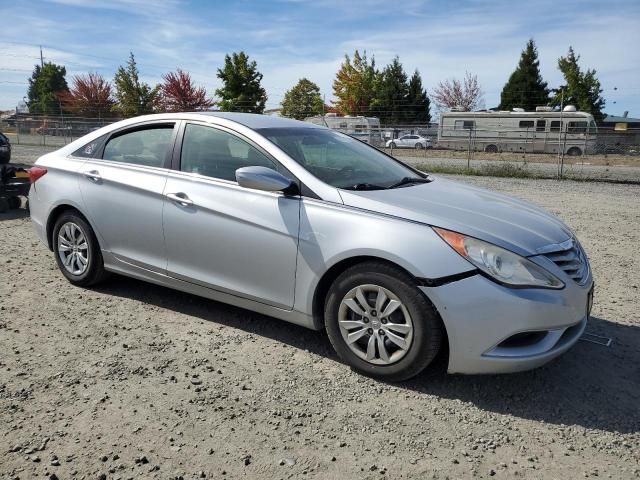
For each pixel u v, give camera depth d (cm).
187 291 423
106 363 357
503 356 312
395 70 5191
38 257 593
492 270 311
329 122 3428
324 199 357
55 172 490
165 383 334
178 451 270
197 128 426
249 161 395
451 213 341
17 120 3169
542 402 325
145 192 428
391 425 298
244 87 3681
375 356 341
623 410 318
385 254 325
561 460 272
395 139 3472
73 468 255
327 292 362
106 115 4594
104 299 470
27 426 286
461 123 3559
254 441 280
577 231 822
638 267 617
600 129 3288
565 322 321
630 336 422
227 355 374
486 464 267
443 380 347
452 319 312
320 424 296
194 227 402
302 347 389
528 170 1988
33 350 373
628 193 1348
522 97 5378
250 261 380
